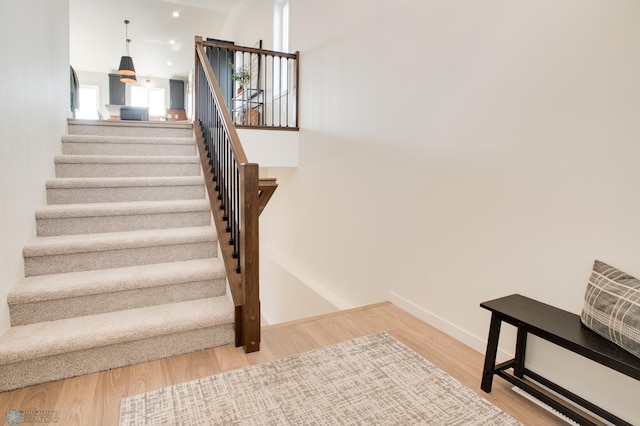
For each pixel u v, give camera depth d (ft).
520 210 6.91
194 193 10.70
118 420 5.41
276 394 6.09
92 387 6.17
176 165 11.28
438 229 8.77
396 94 9.96
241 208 7.32
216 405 5.78
